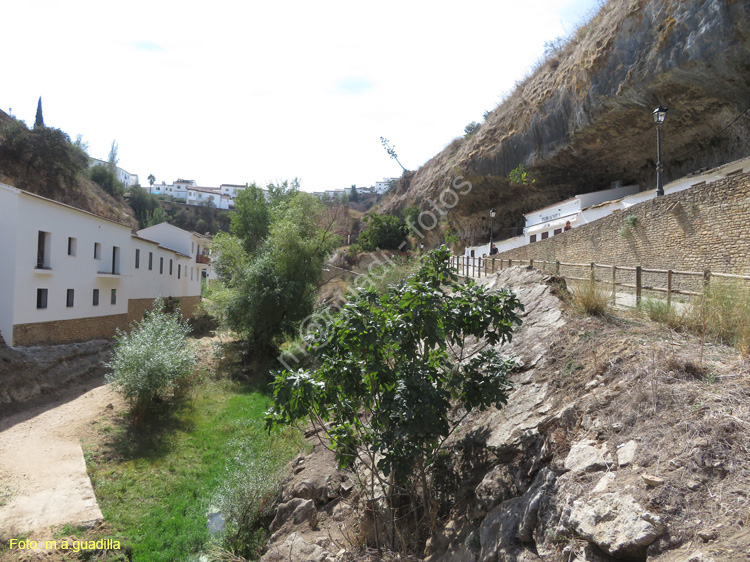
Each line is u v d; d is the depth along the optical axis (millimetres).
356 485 6957
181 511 9375
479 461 5340
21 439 11719
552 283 8453
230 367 19922
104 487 9914
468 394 5242
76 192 41969
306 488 7914
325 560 5660
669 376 4238
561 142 22984
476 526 4605
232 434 13094
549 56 26734
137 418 13242
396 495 5637
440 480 5750
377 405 5289
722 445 3207
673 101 17141
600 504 3242
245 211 33906
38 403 14391
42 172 38125
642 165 21797
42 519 8516
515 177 26219
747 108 15445
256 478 8664
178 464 11336
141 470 10914
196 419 14156
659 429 3666
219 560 7441
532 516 3738
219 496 9312
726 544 2514
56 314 17531
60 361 16609
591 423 4285
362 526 5910
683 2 15531
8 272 15383
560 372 5613
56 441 11734
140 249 25391
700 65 15180
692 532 2729
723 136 17062
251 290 20797
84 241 19438
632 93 17875
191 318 32906
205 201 84750
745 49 13984
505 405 5805
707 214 10141
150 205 63625
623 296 7824
